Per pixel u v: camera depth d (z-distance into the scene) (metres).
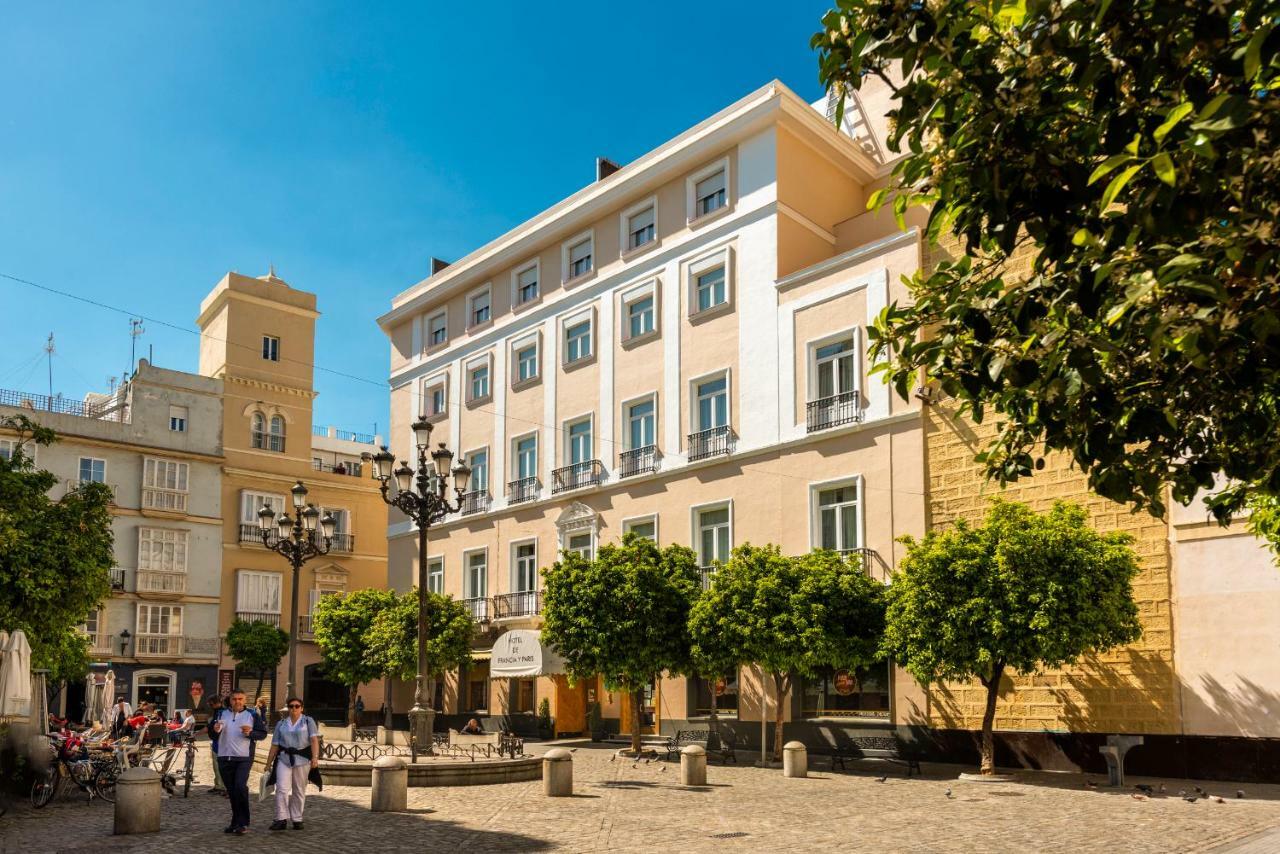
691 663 26.11
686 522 31.50
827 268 28.73
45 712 18.50
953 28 5.29
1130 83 5.34
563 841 12.94
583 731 35.03
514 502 37.72
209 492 48.12
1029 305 5.48
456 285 42.34
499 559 38.22
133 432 46.34
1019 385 5.54
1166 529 22.16
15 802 16.25
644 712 32.31
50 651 18.89
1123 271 5.28
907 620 20.78
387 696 35.88
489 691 37.59
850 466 27.47
